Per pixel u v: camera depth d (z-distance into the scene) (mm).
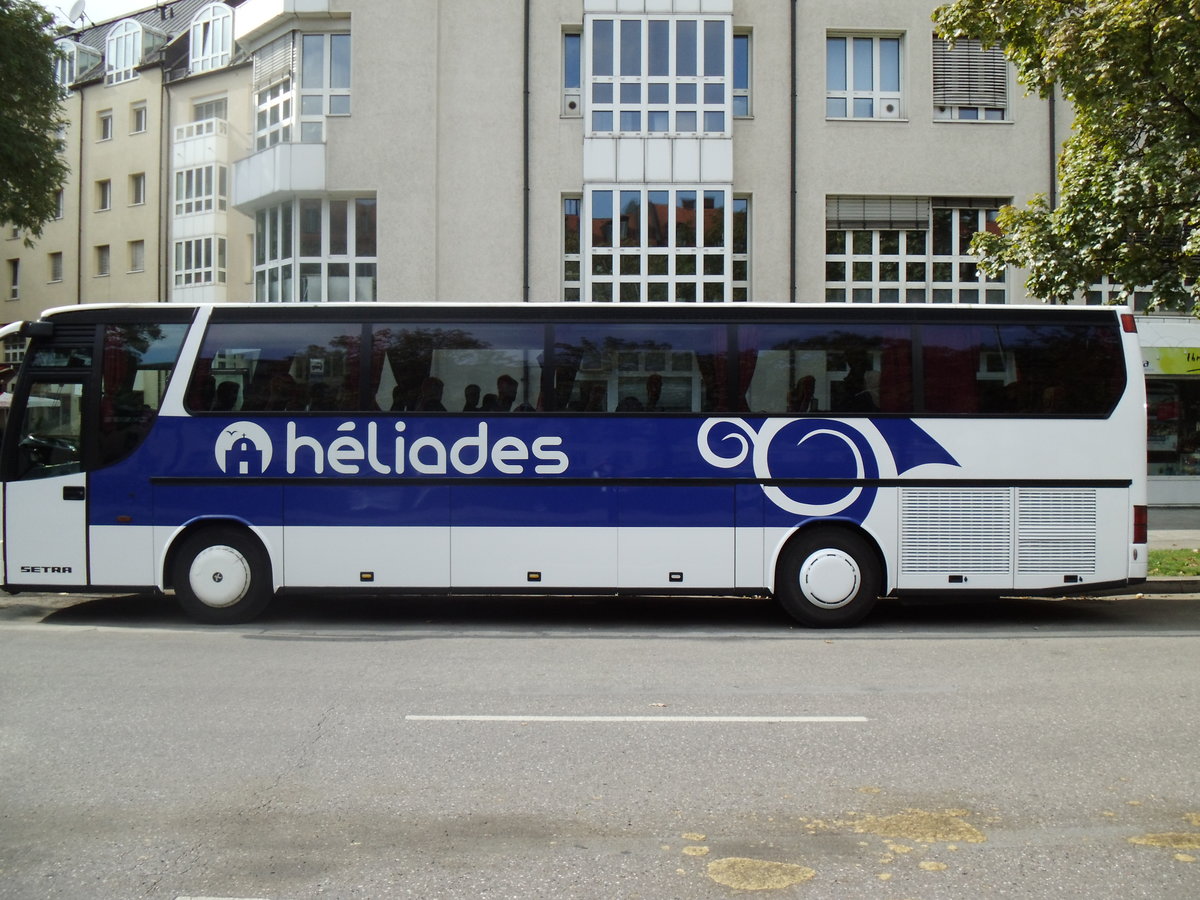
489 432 10906
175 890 4035
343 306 11000
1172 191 12695
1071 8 13031
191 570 10898
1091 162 13617
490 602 12859
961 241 22297
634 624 11180
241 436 10906
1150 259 13391
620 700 7355
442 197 21734
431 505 10891
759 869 4270
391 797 5184
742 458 10867
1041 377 10922
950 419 10875
